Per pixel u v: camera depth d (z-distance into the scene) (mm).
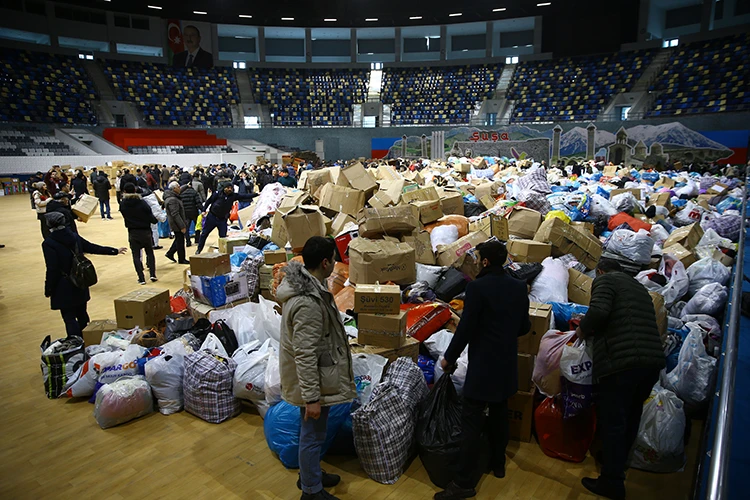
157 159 25000
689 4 30172
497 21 33656
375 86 34344
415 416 3055
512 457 3137
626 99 28109
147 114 29109
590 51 32125
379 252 4273
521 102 31234
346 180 6770
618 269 2902
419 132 29969
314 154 27266
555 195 7473
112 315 5773
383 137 30375
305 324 2406
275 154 28797
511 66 33719
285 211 6086
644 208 8164
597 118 28344
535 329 3229
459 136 26625
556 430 3092
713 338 3836
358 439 2854
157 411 3725
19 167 21250
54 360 3912
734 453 2520
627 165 23281
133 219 6883
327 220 5891
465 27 34375
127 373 3752
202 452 3180
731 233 7742
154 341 4109
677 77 27438
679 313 4492
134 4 29703
